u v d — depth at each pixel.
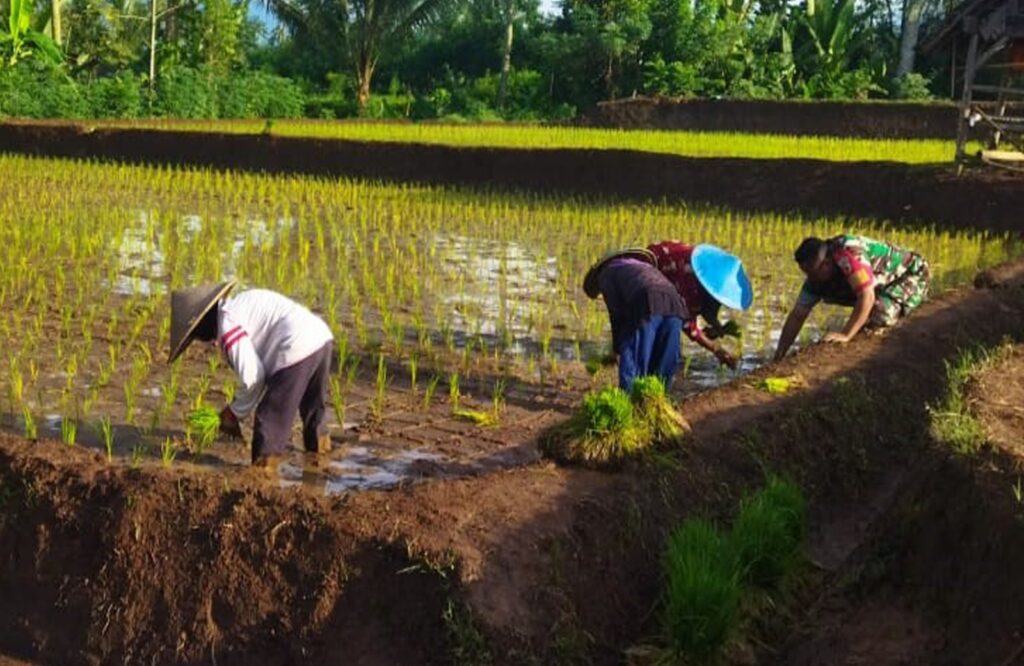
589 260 12.83
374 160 22.28
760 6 41.34
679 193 19.08
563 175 20.20
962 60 29.73
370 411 7.34
